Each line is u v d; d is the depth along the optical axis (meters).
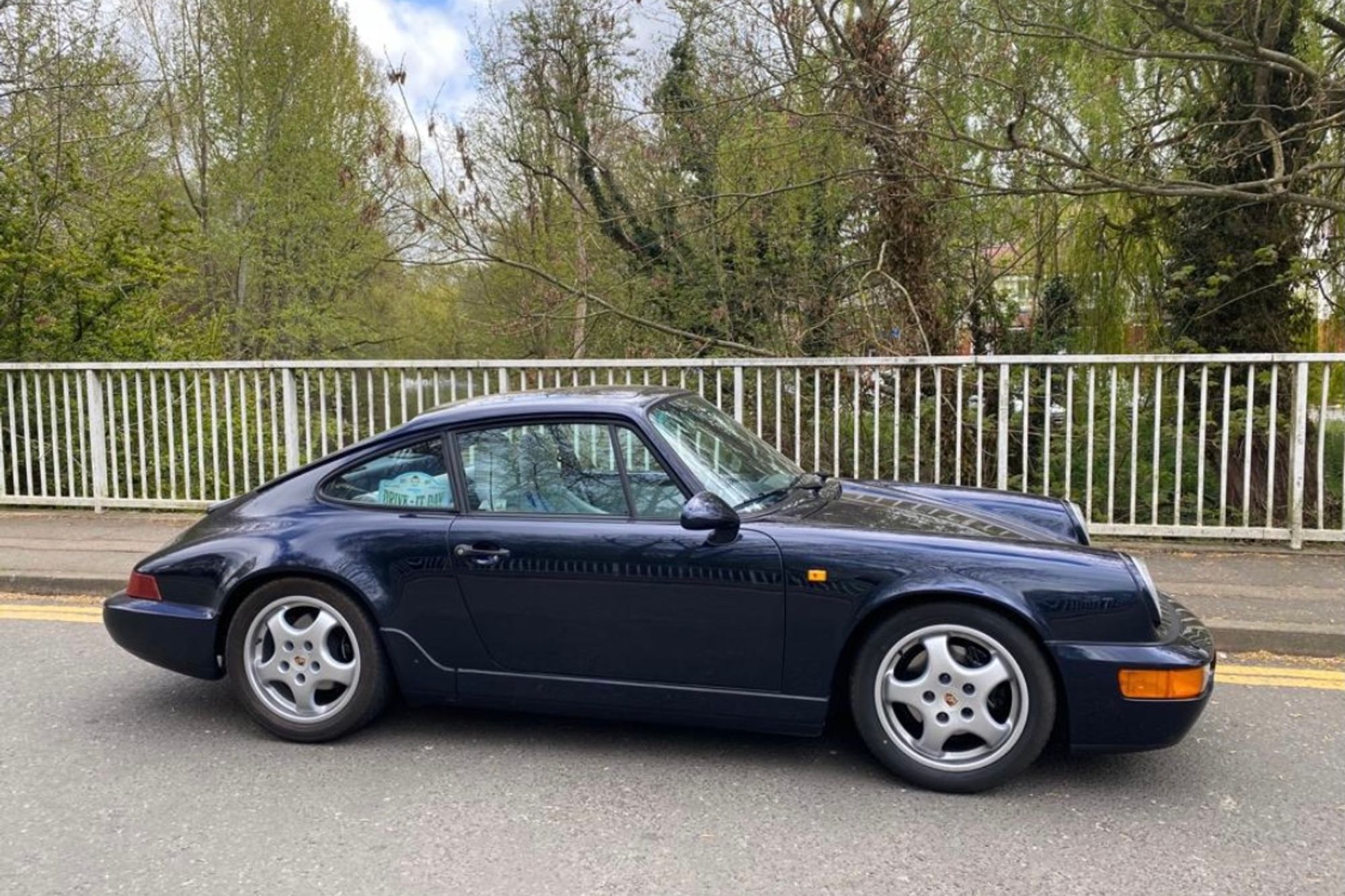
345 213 23.84
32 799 3.47
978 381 6.96
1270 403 7.10
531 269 11.59
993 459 7.46
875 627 3.38
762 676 3.46
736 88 10.91
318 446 8.05
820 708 3.43
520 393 4.33
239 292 24.86
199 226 20.58
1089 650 3.18
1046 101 9.09
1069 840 3.07
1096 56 8.15
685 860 2.99
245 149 24.84
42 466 8.66
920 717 3.37
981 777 3.32
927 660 3.36
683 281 12.31
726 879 2.87
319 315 24.08
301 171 24.75
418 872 2.94
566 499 3.73
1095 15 8.19
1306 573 6.10
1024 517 4.35
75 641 5.39
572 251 14.73
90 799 3.47
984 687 3.29
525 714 4.27
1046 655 3.25
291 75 24.94
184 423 8.32
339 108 25.39
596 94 13.39
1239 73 8.17
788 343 11.02
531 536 3.64
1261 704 4.25
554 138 13.71
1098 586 3.20
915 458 7.08
